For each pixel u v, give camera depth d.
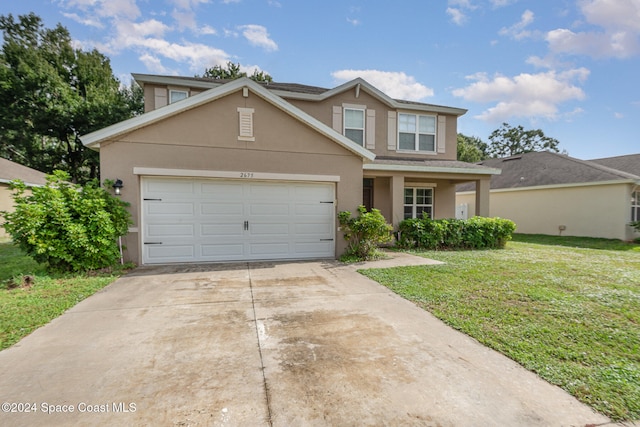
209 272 6.80
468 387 2.53
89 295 5.04
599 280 6.07
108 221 6.36
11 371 2.72
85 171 27.98
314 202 8.56
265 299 4.90
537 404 2.32
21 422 2.08
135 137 7.17
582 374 2.71
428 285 5.65
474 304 4.60
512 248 11.04
